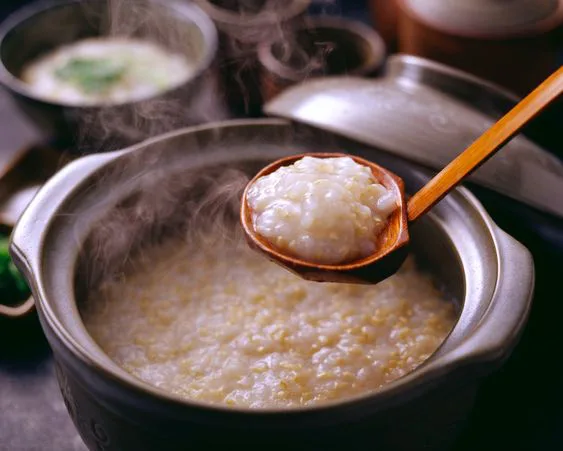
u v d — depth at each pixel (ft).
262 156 1.83
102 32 2.68
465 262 1.65
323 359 1.68
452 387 1.42
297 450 1.39
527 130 2.08
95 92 2.46
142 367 1.69
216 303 1.80
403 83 1.96
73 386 1.51
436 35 2.25
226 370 1.66
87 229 1.67
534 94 1.55
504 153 1.75
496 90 1.91
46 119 2.22
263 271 1.86
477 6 2.23
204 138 1.82
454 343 1.49
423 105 1.80
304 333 1.72
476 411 1.81
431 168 1.71
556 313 1.97
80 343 1.46
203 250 1.92
